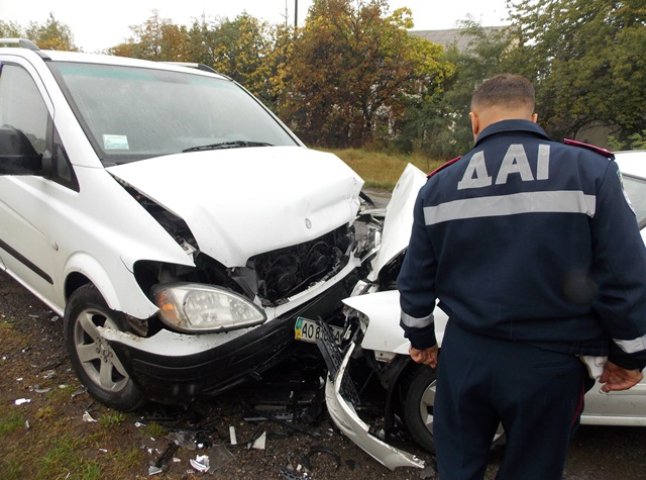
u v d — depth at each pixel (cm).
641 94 1224
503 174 153
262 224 250
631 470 256
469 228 157
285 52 2023
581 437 281
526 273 149
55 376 308
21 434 259
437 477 243
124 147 285
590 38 1304
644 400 246
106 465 240
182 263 232
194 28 2277
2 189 339
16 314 381
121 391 270
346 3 1766
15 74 340
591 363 157
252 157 305
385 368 249
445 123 1686
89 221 263
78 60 330
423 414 252
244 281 249
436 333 233
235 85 414
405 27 1808
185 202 238
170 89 350
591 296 149
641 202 274
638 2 1220
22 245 330
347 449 258
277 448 256
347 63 1834
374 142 1844
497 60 1541
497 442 252
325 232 283
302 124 1998
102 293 248
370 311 247
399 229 297
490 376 161
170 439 259
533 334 153
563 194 145
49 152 290
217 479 236
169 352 231
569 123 1422
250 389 298
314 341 265
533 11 1447
